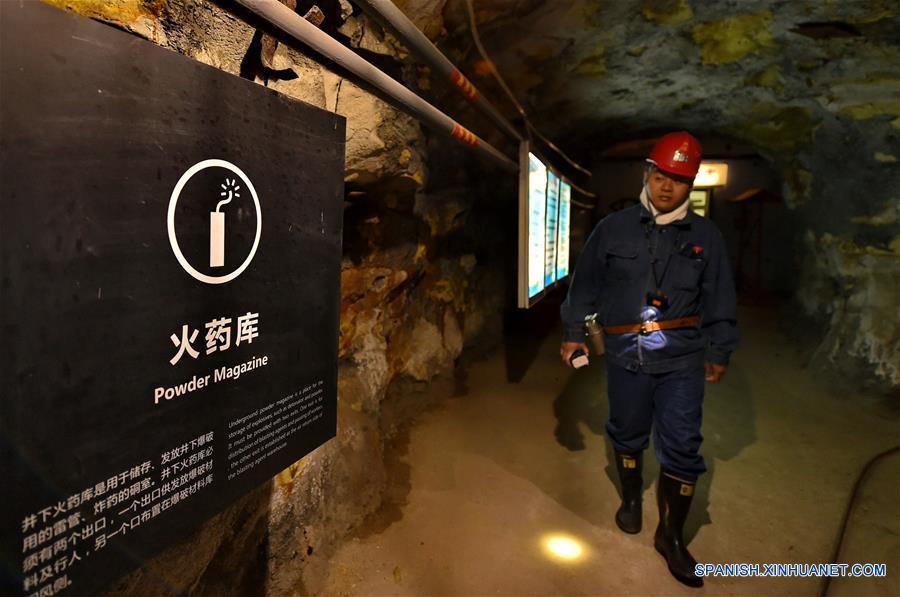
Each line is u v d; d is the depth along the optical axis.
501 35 2.73
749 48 3.32
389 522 2.06
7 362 0.58
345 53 1.05
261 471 1.00
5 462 0.58
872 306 3.75
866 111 3.60
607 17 2.86
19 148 0.57
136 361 0.73
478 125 3.48
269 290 0.98
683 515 1.84
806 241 5.23
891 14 2.71
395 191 2.40
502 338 4.89
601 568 1.85
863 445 2.88
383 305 2.68
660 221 1.85
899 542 2.03
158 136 0.73
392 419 2.90
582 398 3.46
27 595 0.62
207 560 1.20
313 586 1.68
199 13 1.04
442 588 1.73
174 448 0.80
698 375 1.84
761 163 8.20
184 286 0.79
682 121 5.35
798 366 4.29
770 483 2.47
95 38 0.64
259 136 0.92
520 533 2.03
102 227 0.67
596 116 4.91
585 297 2.05
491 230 4.78
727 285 1.84
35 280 0.60
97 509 0.69
